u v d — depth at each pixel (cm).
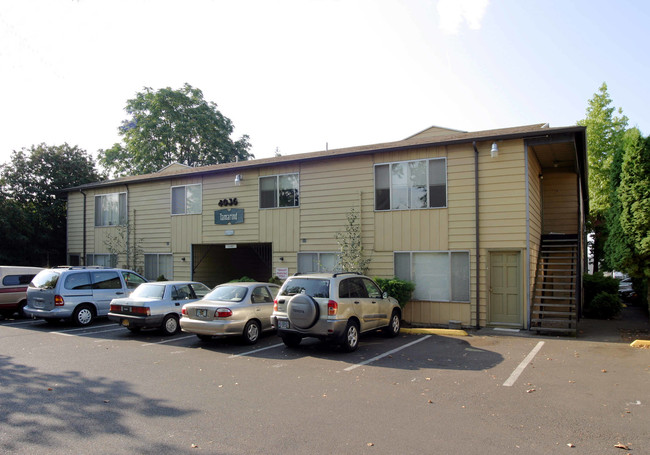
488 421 544
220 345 1048
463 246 1333
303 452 457
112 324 1394
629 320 1536
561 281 1518
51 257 2500
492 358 900
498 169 1298
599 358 891
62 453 454
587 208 2272
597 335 1177
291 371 802
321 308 942
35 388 689
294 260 1633
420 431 512
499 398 636
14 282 1527
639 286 1930
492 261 1307
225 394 660
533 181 1353
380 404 611
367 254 1480
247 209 1752
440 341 1098
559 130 1187
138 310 1145
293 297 957
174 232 1950
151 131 3616
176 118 3681
